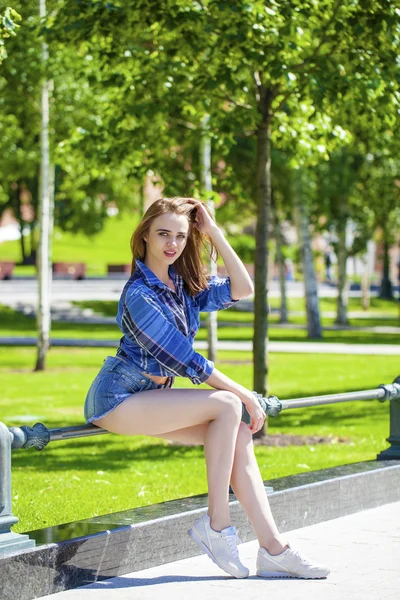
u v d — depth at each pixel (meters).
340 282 44.97
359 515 7.61
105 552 5.64
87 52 13.65
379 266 79.38
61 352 29.45
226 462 5.52
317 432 13.56
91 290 56.66
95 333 38.34
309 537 6.81
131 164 13.26
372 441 12.61
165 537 6.05
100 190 33.88
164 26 11.05
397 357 27.33
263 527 5.67
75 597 5.22
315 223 38.50
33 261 70.00
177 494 9.08
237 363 25.14
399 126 12.45
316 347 31.05
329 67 11.33
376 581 5.62
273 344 32.44
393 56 11.24
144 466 10.88
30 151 27.56
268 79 11.95
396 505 8.04
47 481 9.77
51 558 5.29
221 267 54.12
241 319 48.34
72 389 19.27
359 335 38.16
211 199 12.77
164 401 5.44
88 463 11.12
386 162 34.00
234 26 10.67
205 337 36.88
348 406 16.94
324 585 5.52
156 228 5.66
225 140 12.73
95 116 22.00
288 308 55.81
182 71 12.44
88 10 11.41
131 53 12.25
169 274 5.85
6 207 57.19
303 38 11.45
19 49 19.34
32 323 44.47
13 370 23.75
